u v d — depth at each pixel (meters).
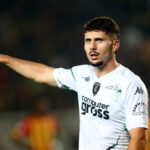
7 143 42.16
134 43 61.59
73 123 46.56
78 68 14.49
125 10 67.06
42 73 15.26
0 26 59.91
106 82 13.31
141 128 12.64
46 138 33.12
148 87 57.22
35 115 33.28
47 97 50.91
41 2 63.72
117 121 13.21
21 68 15.43
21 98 50.56
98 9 66.56
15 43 58.31
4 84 51.31
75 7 65.44
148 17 65.69
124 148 13.41
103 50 13.04
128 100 12.87
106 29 12.98
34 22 61.31
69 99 51.84
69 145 43.66
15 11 62.19
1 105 49.47
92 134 13.62
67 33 62.06
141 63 58.94
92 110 13.58
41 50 58.25
